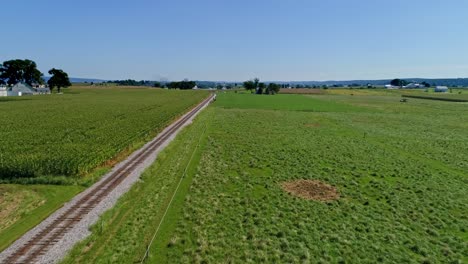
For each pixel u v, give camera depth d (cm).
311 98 15562
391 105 11481
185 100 11850
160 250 1611
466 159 3756
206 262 1529
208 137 4794
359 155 3859
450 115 8462
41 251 1530
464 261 1625
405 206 2291
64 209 1991
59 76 16800
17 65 15762
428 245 1762
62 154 2972
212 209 2122
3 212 1897
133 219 1916
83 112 6888
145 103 9956
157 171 2936
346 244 1739
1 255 1484
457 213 2205
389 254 1653
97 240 1662
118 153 3356
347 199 2408
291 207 2211
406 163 3528
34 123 5094
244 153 3809
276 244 1714
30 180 2400
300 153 3884
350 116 8081
